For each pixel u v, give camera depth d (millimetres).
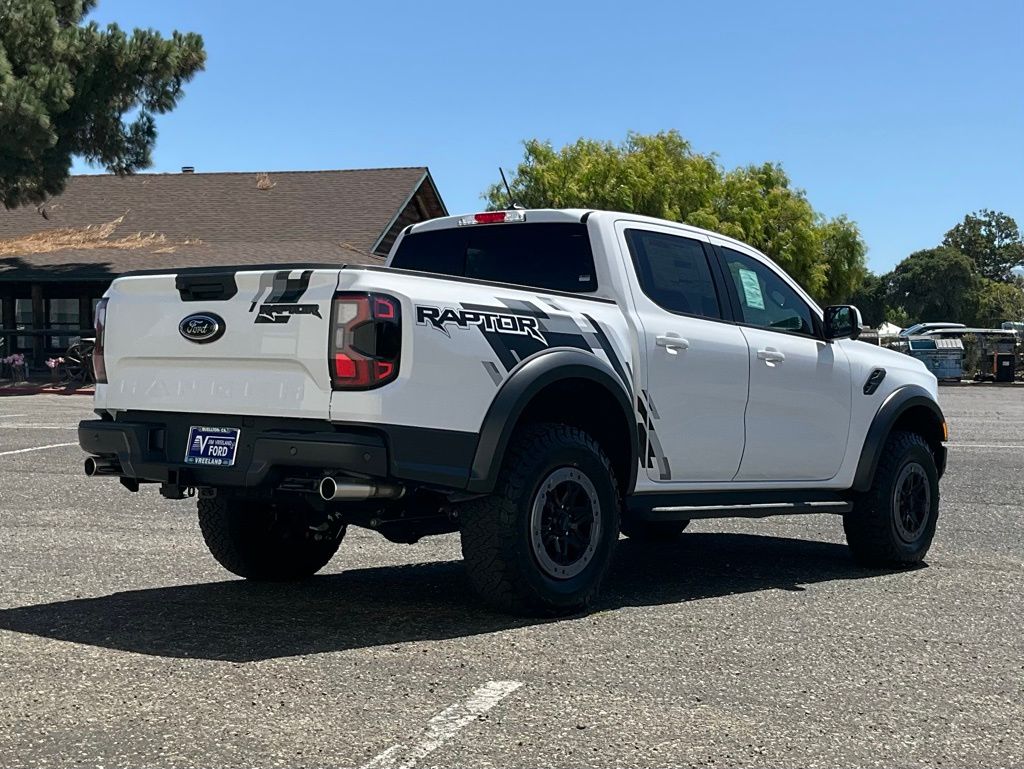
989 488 12328
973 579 7445
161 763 3830
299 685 4703
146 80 31344
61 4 32281
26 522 9094
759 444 7230
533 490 5777
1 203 35562
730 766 3877
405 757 3900
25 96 26766
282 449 5371
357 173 38531
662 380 6656
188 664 5004
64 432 16922
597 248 6711
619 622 5918
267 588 6730
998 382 42531
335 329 5324
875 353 8172
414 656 5168
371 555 7945
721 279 7312
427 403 5457
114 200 37812
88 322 34094
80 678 4777
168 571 7223
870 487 7781
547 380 5879
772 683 4855
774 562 8070
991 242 136500
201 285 5719
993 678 5023
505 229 7074
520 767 3826
